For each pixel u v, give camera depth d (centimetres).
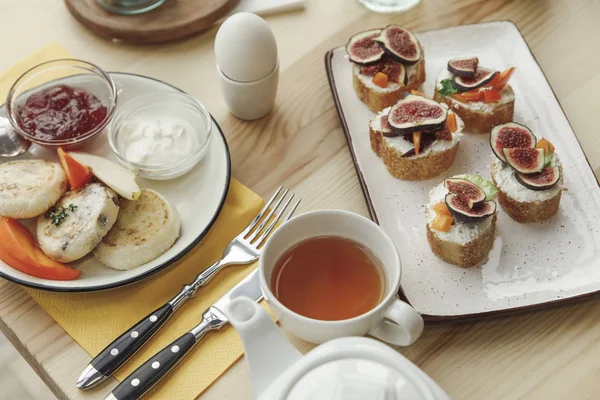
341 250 65
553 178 70
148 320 66
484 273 68
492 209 68
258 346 58
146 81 78
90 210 68
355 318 60
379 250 64
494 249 70
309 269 65
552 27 83
